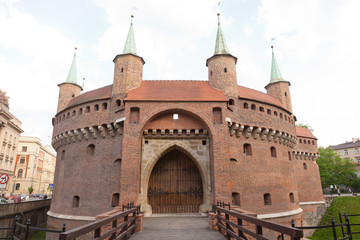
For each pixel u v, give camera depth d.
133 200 19.20
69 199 24.89
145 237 12.92
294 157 40.97
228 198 19.75
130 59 25.50
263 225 7.12
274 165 26.53
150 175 23.36
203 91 24.70
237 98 25.41
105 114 24.28
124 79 24.66
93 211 22.78
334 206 43.53
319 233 34.03
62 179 26.97
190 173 23.58
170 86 25.36
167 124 22.84
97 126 24.36
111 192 22.36
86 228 6.46
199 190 23.06
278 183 26.31
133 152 20.52
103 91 26.70
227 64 26.22
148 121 22.11
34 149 83.31
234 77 26.22
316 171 43.34
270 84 34.19
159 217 20.11
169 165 23.81
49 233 26.20
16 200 33.59
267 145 26.58
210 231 14.57
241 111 25.22
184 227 15.85
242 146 24.80
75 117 26.28
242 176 23.86
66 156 27.50
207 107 22.30
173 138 23.05
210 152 22.39
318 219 39.84
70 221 23.58
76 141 26.50
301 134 42.81
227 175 20.34
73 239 5.62
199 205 22.62
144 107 22.00
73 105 26.53
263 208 24.12
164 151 22.78
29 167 81.38
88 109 25.98
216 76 26.08
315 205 40.41
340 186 74.25
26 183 80.00
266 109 26.89
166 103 22.25
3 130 58.00
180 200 22.80
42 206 31.34
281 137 27.78
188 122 23.02
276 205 25.25
